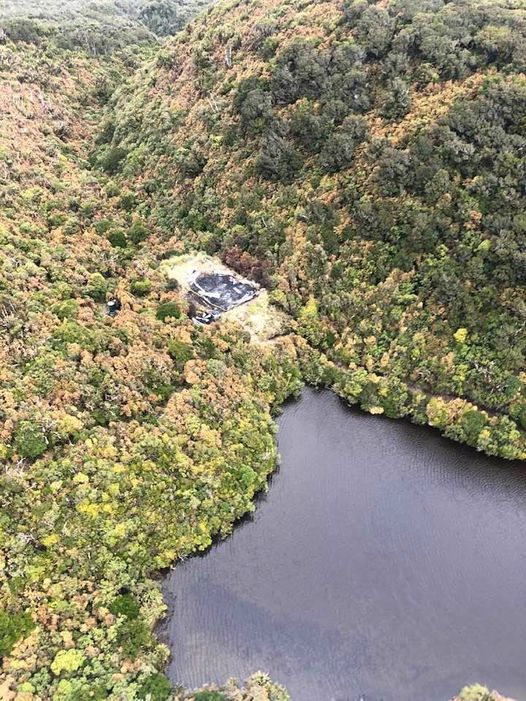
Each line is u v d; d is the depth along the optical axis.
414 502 56.19
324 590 49.59
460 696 42.00
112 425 56.34
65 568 48.22
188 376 61.84
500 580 49.69
